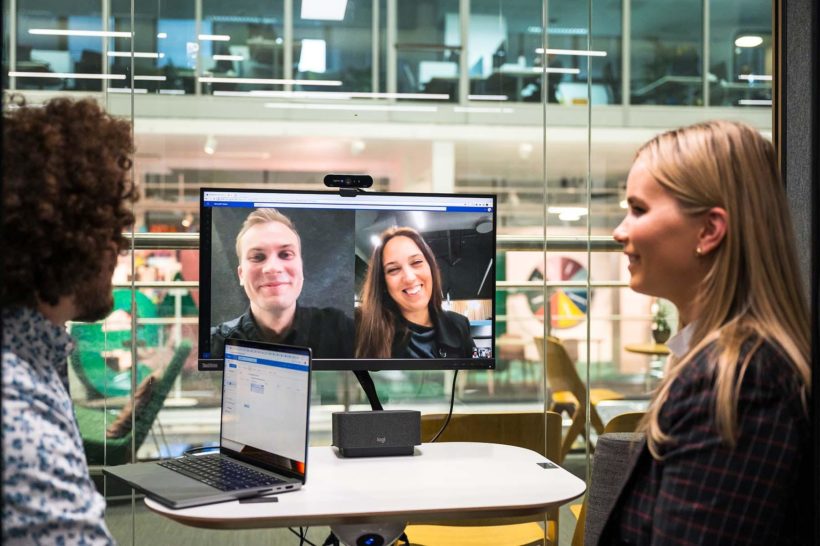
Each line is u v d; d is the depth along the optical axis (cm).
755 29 516
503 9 632
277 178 550
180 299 292
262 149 537
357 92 579
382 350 215
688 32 517
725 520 83
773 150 97
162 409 288
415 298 216
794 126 150
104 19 320
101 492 277
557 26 387
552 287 354
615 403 356
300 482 158
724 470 83
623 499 97
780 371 85
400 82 614
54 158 97
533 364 351
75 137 101
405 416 190
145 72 441
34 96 315
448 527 243
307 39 549
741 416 83
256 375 176
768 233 94
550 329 353
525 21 635
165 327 290
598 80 521
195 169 487
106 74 320
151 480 159
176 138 475
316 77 563
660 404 91
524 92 630
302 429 161
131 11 323
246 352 179
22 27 314
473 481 165
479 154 631
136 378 287
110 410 284
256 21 521
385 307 215
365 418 188
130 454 284
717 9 512
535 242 357
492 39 630
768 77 518
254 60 526
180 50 479
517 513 150
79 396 281
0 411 79
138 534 277
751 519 82
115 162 105
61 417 90
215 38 510
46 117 101
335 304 214
